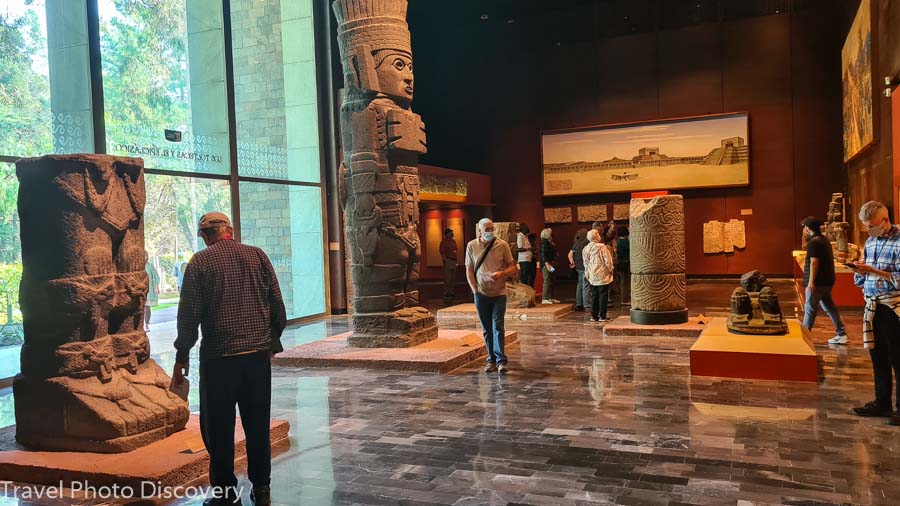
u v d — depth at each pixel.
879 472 4.03
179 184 10.68
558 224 20.08
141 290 5.04
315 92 13.69
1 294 7.84
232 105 11.59
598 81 19.44
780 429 4.95
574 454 4.52
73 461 4.32
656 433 4.94
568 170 19.70
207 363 3.62
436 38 21.25
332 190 13.91
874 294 5.08
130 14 9.81
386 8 8.39
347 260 14.06
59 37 8.69
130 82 9.77
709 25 18.22
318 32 13.69
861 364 7.11
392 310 8.54
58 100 8.66
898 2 9.72
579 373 7.12
